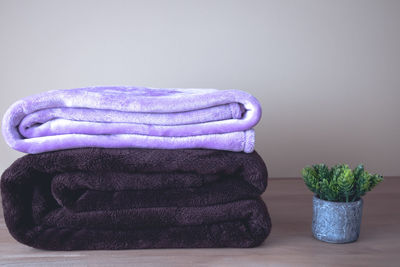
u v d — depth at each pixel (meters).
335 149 1.51
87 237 0.90
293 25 1.44
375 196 1.29
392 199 1.26
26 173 0.87
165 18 1.41
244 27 1.43
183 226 0.92
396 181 1.47
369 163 1.52
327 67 1.47
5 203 0.88
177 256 0.88
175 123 0.89
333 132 1.50
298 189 1.36
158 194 0.90
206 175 0.90
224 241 0.91
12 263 0.85
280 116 1.48
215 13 1.42
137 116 0.88
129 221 0.90
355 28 1.45
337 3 1.44
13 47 1.39
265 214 0.91
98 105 0.86
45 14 1.38
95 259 0.87
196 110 0.90
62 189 0.88
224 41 1.43
